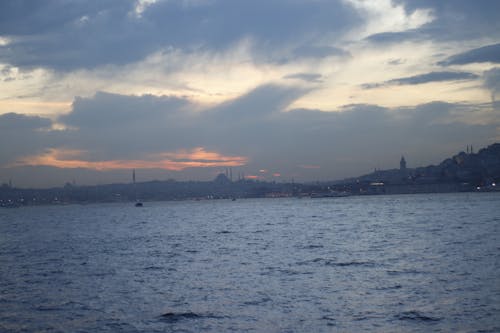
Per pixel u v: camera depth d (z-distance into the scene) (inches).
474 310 1117.7
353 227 4124.0
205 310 1214.3
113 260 2281.0
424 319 1066.1
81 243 3373.5
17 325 1119.6
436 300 1221.1
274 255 2292.1
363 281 1513.3
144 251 2669.8
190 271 1856.5
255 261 2097.7
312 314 1143.6
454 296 1253.7
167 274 1796.3
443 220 4559.5
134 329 1069.1
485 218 4623.5
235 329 1053.2
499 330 975.0
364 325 1042.7
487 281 1422.2
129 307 1263.5
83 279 1734.7
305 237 3284.9
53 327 1097.4
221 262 2103.8
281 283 1539.1
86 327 1091.3
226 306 1248.2
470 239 2640.3
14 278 1808.6
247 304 1263.5
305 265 1911.9
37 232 4970.5
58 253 2711.6
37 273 1924.2
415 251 2212.1
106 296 1409.9
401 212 6894.7
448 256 1988.2
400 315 1102.4
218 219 6899.6
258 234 3735.2
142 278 1717.5
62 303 1331.2
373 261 1940.2
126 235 4057.6
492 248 2187.5
